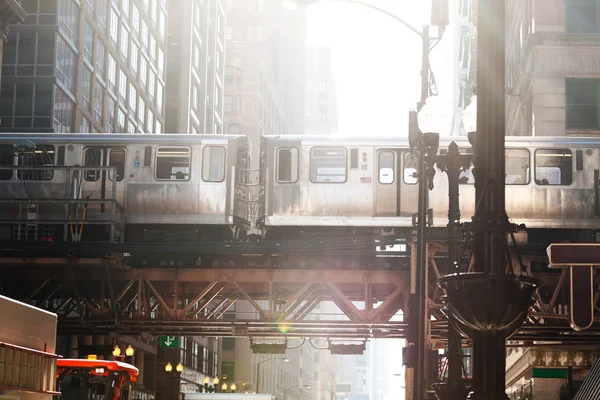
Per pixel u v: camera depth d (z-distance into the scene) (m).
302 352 164.75
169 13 103.19
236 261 40.75
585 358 47.91
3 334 16.42
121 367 25.52
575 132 53.78
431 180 19.02
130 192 41.22
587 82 54.12
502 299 9.91
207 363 99.06
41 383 18.20
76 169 40.44
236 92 145.62
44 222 39.97
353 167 40.34
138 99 86.62
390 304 40.03
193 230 41.69
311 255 39.84
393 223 40.03
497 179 10.27
